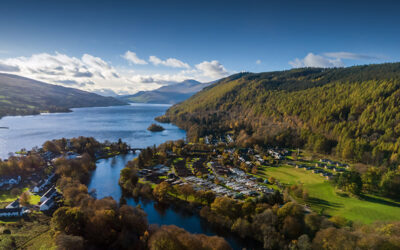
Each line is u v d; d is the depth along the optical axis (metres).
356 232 94.19
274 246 105.44
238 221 118.88
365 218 121.62
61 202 141.75
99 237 103.25
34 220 121.75
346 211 130.12
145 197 160.00
